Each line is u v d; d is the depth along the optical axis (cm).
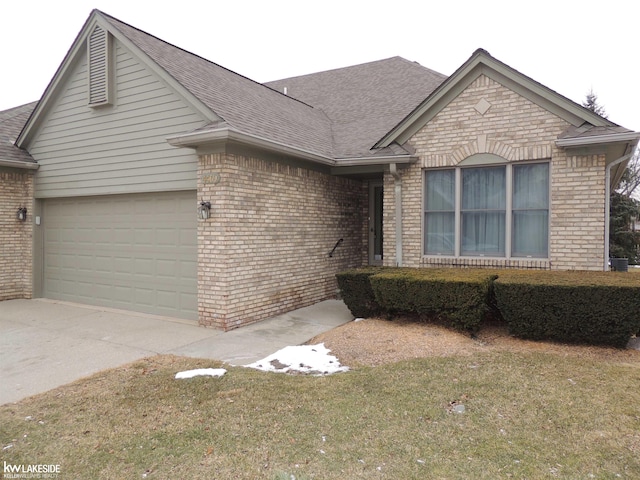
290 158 859
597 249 712
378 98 1271
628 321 557
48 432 371
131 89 841
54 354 599
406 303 693
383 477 299
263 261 794
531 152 754
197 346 632
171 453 334
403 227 873
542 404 409
